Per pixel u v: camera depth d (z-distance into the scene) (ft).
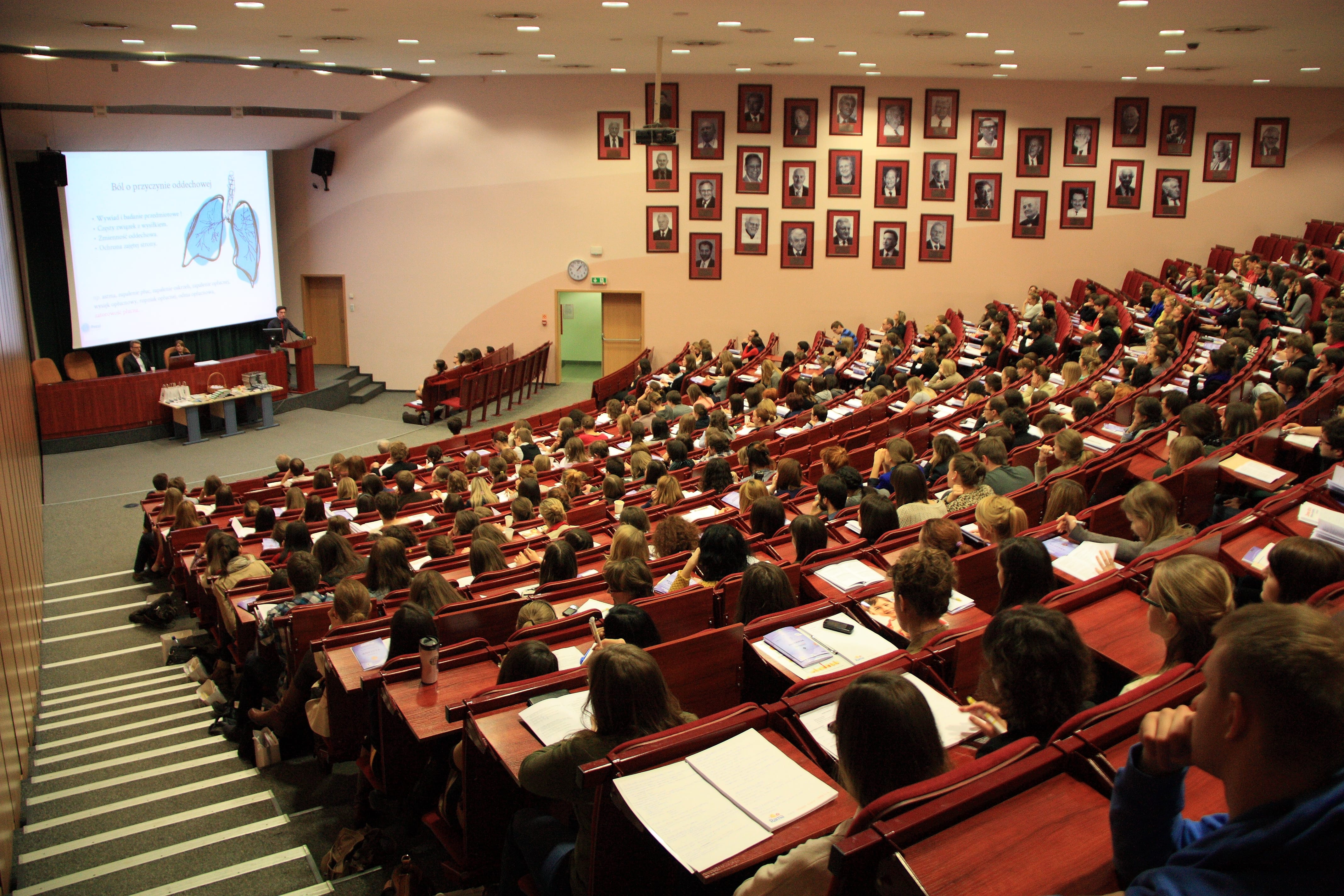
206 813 15.44
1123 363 34.42
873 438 31.63
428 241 64.18
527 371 61.52
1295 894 3.63
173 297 55.01
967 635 10.62
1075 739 6.75
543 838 10.00
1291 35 39.99
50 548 35.70
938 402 34.35
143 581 32.40
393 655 13.65
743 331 63.46
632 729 8.80
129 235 52.03
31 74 40.32
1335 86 57.67
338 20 37.45
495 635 15.16
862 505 17.15
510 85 61.16
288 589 20.18
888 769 6.50
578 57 50.67
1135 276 57.98
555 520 22.99
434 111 62.13
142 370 52.37
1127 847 5.09
